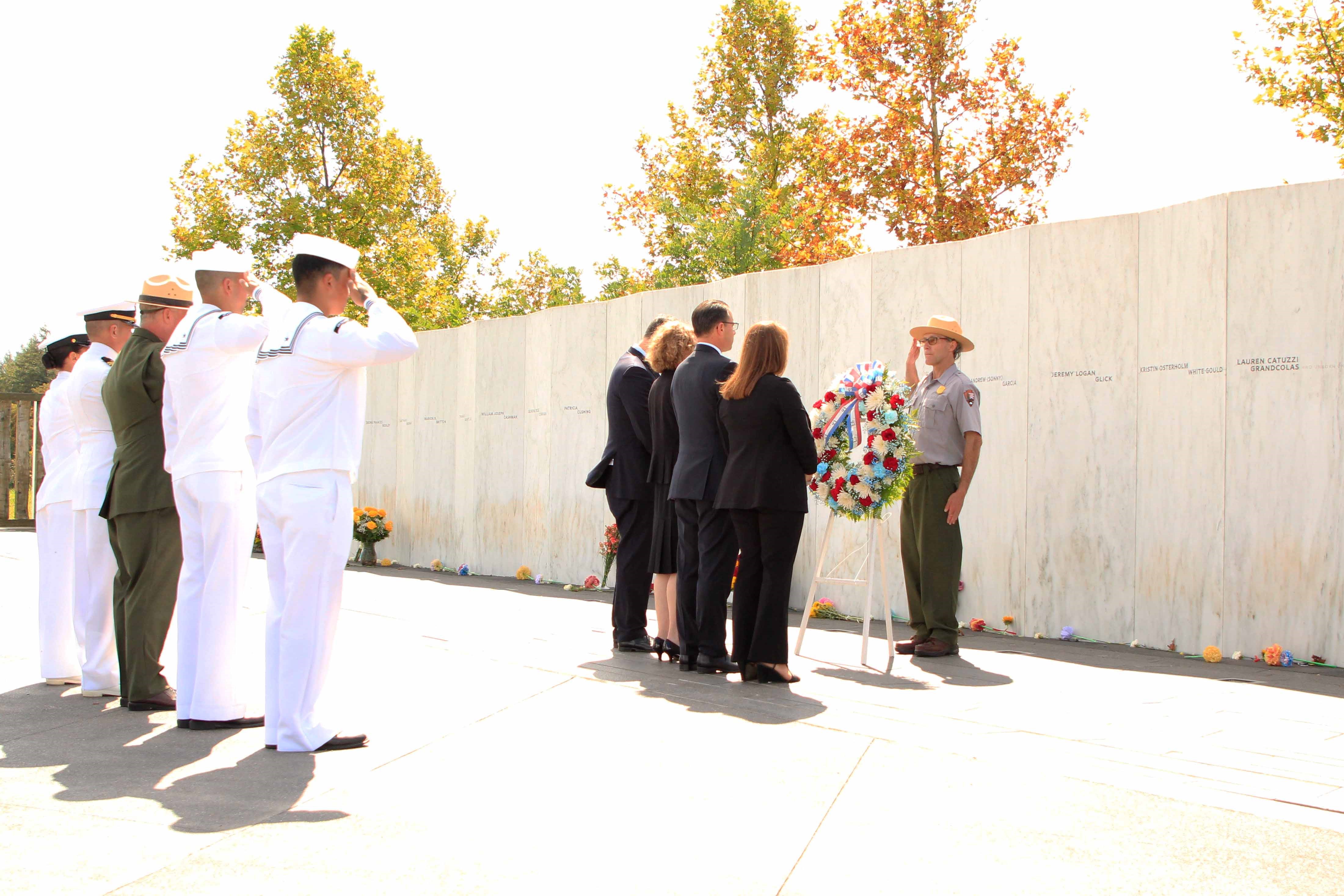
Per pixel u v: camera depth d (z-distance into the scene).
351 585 10.34
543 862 3.00
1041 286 7.66
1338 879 2.94
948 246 8.21
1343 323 6.23
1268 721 4.71
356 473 4.38
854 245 21.39
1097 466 7.34
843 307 8.88
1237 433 6.62
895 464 6.18
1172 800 3.58
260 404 4.32
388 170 26.25
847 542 8.62
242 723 4.68
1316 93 15.30
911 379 7.01
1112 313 7.30
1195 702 5.11
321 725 4.23
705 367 6.05
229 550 4.66
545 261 39.09
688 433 6.02
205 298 4.81
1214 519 6.72
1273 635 6.43
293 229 25.28
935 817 3.39
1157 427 7.04
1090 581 7.34
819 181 21.72
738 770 3.88
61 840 3.13
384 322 4.24
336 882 2.83
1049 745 4.27
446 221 34.88
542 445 11.44
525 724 4.54
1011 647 7.06
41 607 5.74
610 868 2.96
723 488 5.68
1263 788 3.71
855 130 20.61
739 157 26.81
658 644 6.27
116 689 5.45
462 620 7.68
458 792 3.63
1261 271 6.55
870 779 3.78
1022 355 7.75
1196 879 2.94
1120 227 7.28
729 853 3.08
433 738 4.32
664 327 6.60
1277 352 6.48
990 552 7.91
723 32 26.47
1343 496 6.20
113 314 5.64
